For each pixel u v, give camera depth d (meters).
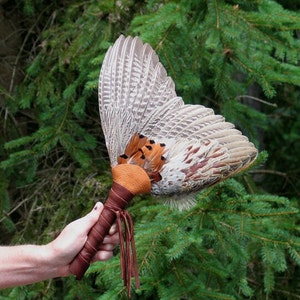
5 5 2.46
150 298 1.97
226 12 1.76
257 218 1.64
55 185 2.27
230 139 1.12
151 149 1.09
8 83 2.45
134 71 1.16
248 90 2.82
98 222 1.10
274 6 1.79
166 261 1.64
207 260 1.68
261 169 2.88
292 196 2.77
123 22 2.05
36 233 2.21
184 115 1.13
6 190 2.22
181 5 1.79
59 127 2.15
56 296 2.16
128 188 1.08
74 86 2.08
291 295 2.05
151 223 1.65
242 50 1.77
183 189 1.09
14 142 2.09
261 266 2.05
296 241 1.65
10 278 1.17
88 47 2.10
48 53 2.27
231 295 1.66
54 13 2.39
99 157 2.32
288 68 1.79
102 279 1.77
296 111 3.00
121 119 1.13
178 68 1.81
